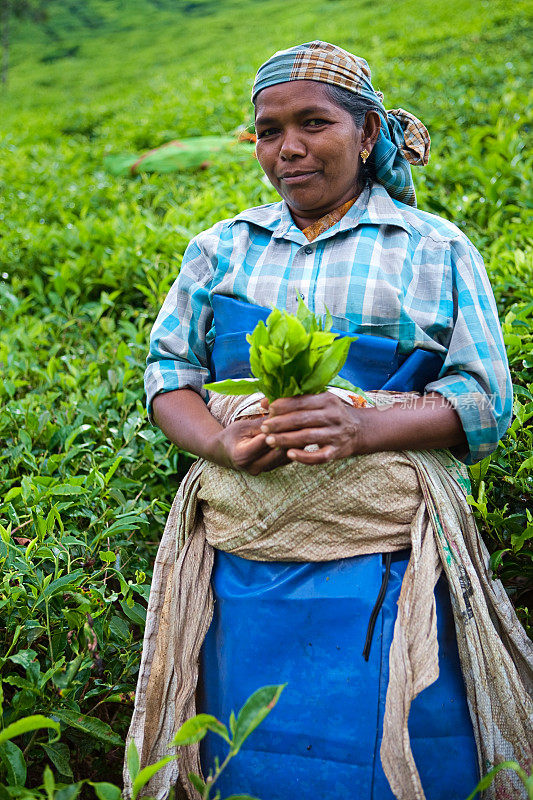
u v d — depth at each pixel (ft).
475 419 5.61
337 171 6.11
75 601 6.84
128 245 12.34
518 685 5.52
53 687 6.25
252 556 5.67
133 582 7.52
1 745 5.39
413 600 5.33
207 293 6.48
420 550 5.45
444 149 16.11
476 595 5.57
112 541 7.61
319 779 5.30
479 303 5.98
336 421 5.18
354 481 5.48
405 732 5.01
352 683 5.30
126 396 8.98
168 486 8.41
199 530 6.13
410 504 5.59
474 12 42.01
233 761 5.49
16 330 10.65
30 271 12.99
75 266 11.90
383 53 33.01
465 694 5.55
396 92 20.97
